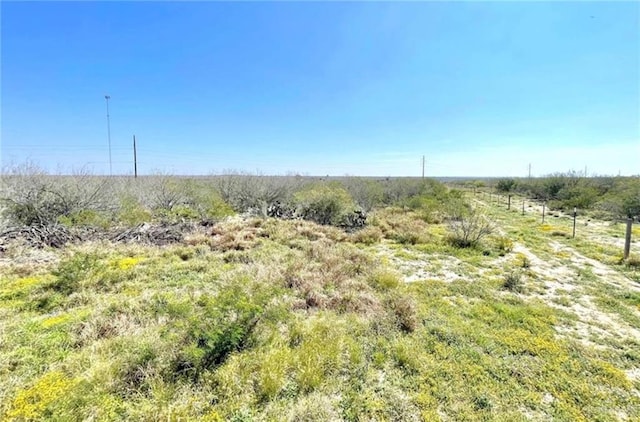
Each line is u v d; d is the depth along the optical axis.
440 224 12.85
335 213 11.96
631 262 7.14
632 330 4.26
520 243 9.45
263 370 2.96
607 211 15.41
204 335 3.21
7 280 5.03
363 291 5.18
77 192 9.58
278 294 4.64
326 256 6.88
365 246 8.88
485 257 7.89
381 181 23.47
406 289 5.42
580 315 4.70
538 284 5.97
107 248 7.07
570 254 8.27
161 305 4.25
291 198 14.35
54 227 8.02
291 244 8.20
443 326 4.14
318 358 3.20
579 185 21.64
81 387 2.58
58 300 4.38
